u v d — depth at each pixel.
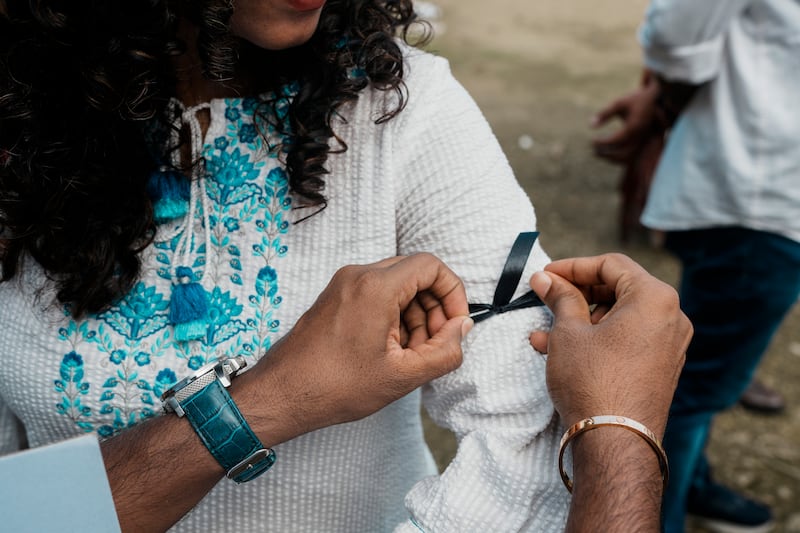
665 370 0.82
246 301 0.92
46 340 0.91
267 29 0.82
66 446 0.70
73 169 0.87
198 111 0.93
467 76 5.57
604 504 0.75
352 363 0.84
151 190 0.90
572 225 3.92
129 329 0.91
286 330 0.92
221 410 0.84
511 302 0.91
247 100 0.92
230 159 0.92
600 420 0.79
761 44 1.83
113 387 0.91
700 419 1.97
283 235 0.92
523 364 0.89
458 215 0.92
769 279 1.85
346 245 0.92
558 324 0.87
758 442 2.70
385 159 0.92
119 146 0.88
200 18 0.80
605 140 2.53
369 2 0.91
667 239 2.06
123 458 0.85
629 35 6.48
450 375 0.91
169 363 0.91
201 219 0.92
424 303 0.90
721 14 1.76
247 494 0.95
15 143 0.87
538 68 5.77
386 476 1.04
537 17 6.81
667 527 2.06
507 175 0.96
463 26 6.51
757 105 1.81
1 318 0.94
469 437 0.88
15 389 0.93
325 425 0.86
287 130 0.91
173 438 0.84
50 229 0.88
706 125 1.89
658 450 0.78
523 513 0.84
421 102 0.93
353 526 1.01
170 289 0.91
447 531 0.85
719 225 1.88
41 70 0.86
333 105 0.89
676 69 1.84
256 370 0.86
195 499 0.87
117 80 0.84
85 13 0.83
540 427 0.86
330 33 0.89
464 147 0.93
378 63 0.90
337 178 0.93
